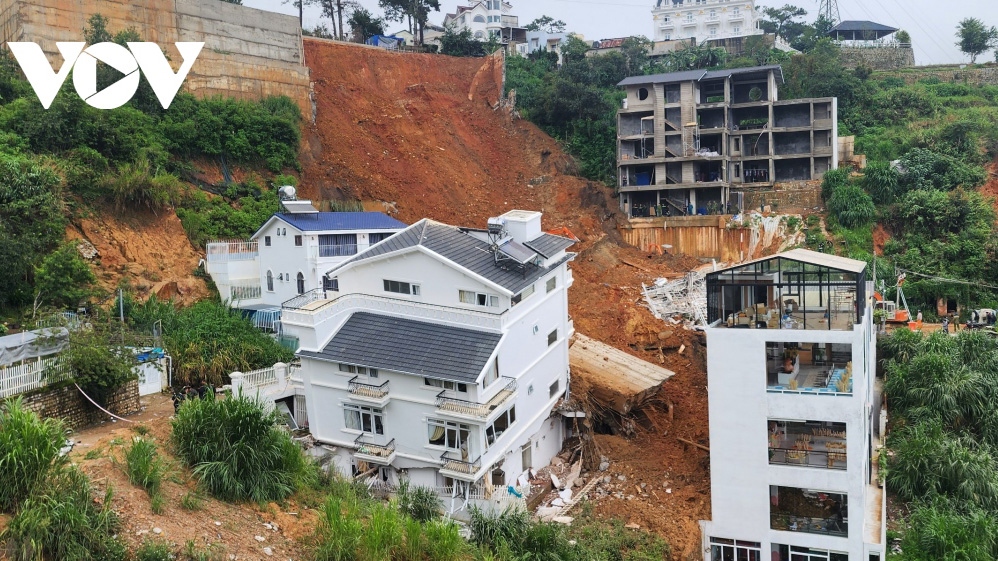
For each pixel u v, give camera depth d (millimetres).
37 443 20984
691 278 58031
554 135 79375
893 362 44125
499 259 37125
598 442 40500
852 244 64438
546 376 39094
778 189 70188
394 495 30844
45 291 39156
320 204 58812
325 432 36250
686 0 136375
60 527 19859
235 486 24766
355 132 70750
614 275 60688
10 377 28812
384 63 82000
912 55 107812
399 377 34219
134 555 20750
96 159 47969
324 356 35250
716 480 31969
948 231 64562
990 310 55594
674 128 71312
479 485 33156
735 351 31219
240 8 65188
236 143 58250
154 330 38719
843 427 31062
